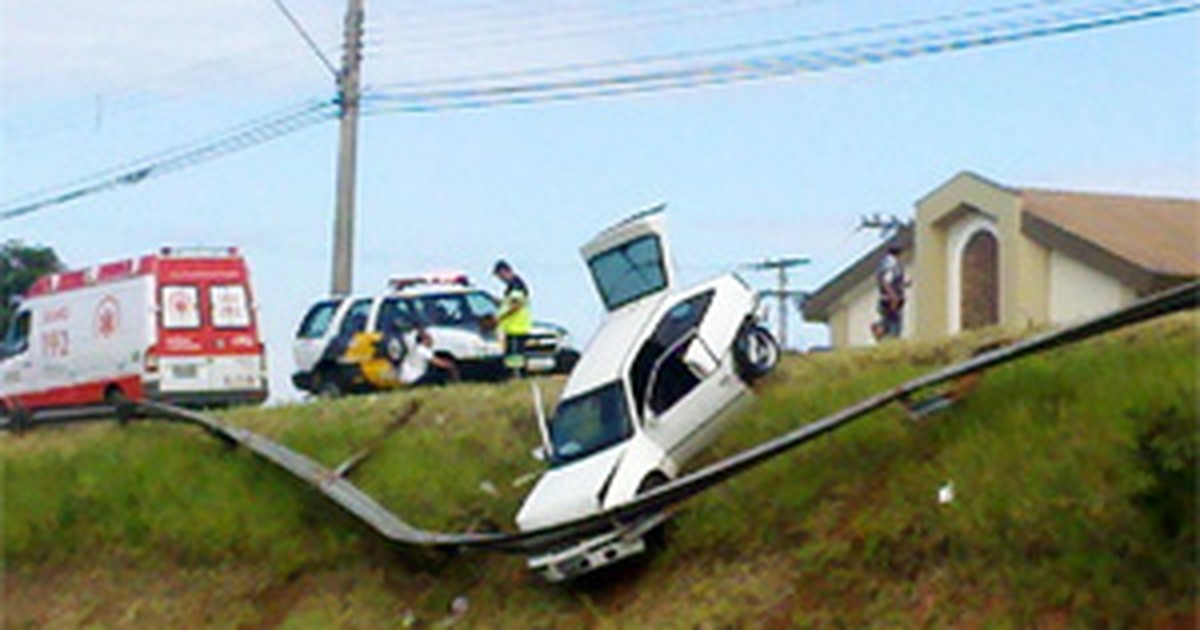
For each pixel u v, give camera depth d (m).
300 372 26.95
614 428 18.30
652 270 19.70
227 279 27.64
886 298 25.55
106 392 27.59
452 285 26.34
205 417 23.83
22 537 23.55
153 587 21.75
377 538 20.44
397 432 22.66
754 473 17.69
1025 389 16.22
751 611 16.11
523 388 23.41
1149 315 15.33
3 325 47.66
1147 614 13.08
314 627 19.39
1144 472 13.34
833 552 15.95
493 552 19.36
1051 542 14.03
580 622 17.67
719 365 18.94
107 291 27.80
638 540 17.52
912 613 14.80
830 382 19.62
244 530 21.52
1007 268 27.53
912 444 16.67
